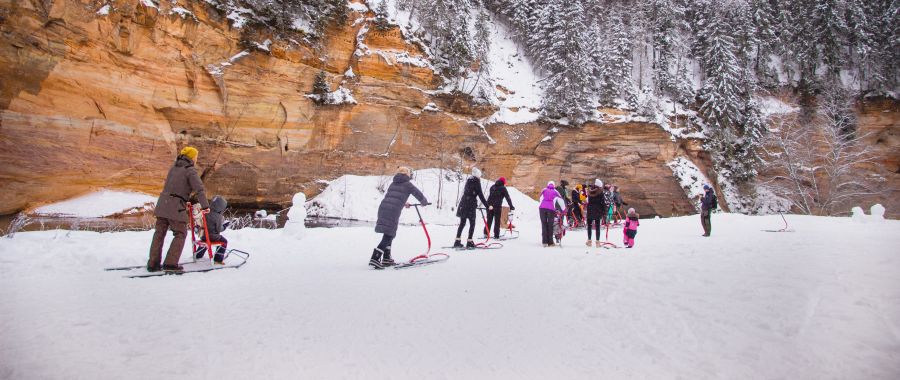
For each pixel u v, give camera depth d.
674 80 32.78
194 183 5.75
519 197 26.09
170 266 5.63
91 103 16.56
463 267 6.19
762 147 31.16
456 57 27.59
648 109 29.81
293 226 9.80
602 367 2.62
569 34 29.47
